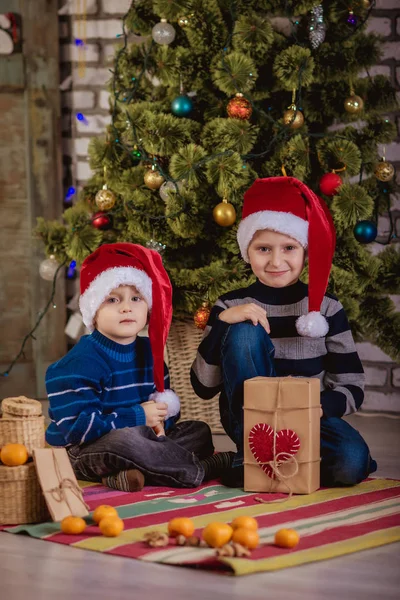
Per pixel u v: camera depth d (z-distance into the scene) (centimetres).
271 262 262
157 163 309
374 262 311
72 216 324
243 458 248
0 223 403
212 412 330
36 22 403
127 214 316
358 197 296
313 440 239
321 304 264
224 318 259
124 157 326
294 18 319
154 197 313
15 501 212
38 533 203
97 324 261
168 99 323
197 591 167
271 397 238
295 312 265
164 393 267
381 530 202
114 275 254
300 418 237
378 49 321
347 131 320
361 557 186
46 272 340
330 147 304
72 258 329
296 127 302
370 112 322
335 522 208
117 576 175
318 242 258
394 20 370
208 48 308
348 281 304
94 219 319
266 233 262
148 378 269
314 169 319
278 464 238
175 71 310
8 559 186
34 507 214
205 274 301
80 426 244
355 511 219
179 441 269
